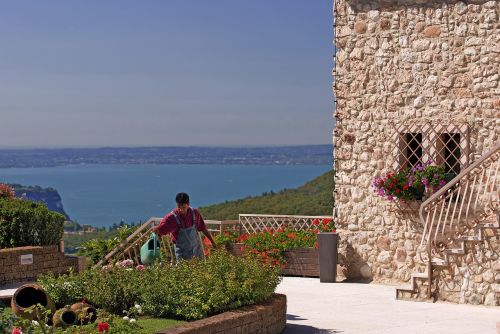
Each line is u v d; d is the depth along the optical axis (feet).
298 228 57.11
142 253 47.14
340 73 51.96
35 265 44.09
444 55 48.37
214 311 32.01
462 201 43.14
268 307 33.35
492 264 41.47
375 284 49.88
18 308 30.63
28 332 26.68
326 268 50.80
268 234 55.52
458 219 43.21
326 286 49.08
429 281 43.06
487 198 46.50
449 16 48.21
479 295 41.75
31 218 45.57
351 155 51.72
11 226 45.14
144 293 32.32
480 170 45.19
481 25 47.26
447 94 48.24
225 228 58.65
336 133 52.26
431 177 47.75
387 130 50.29
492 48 46.93
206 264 34.53
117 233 56.08
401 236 49.62
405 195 48.39
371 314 39.27
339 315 38.99
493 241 41.50
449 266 42.73
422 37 49.08
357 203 51.44
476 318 38.04
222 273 34.14
